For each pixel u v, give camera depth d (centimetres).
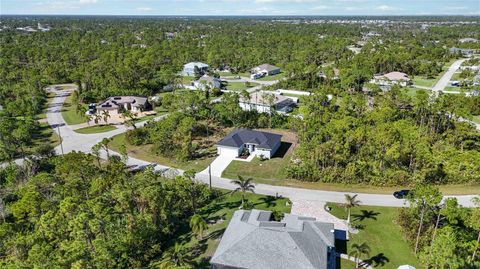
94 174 6175
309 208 5656
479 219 4166
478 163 6500
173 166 7331
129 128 9600
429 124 8844
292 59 18575
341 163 6806
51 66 15525
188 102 9900
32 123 9444
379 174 6444
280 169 7044
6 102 11225
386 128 7338
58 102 12431
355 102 10019
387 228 5100
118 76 13612
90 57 17362
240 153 7750
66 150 8231
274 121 9525
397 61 16288
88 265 3872
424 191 4494
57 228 4547
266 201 5897
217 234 4972
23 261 4162
